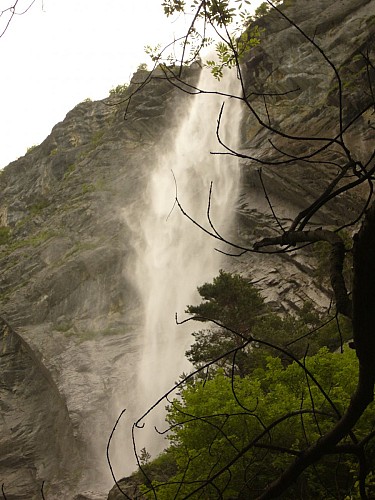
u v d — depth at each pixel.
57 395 62.38
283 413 17.08
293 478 4.13
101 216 81.94
